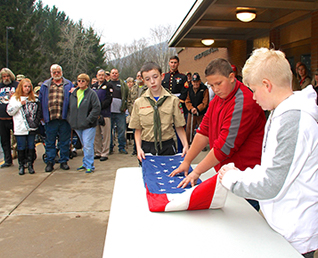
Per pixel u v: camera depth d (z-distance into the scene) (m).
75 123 5.17
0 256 2.67
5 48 37.94
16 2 40.41
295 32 6.59
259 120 1.84
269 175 1.20
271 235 1.29
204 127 2.05
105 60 65.12
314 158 1.25
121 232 1.29
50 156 5.46
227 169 1.39
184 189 1.72
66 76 53.78
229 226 1.36
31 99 5.25
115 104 6.73
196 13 5.23
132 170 2.28
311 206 1.28
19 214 3.56
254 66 1.31
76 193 4.27
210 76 1.76
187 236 1.26
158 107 2.57
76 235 3.04
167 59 48.84
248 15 5.55
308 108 1.20
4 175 5.25
